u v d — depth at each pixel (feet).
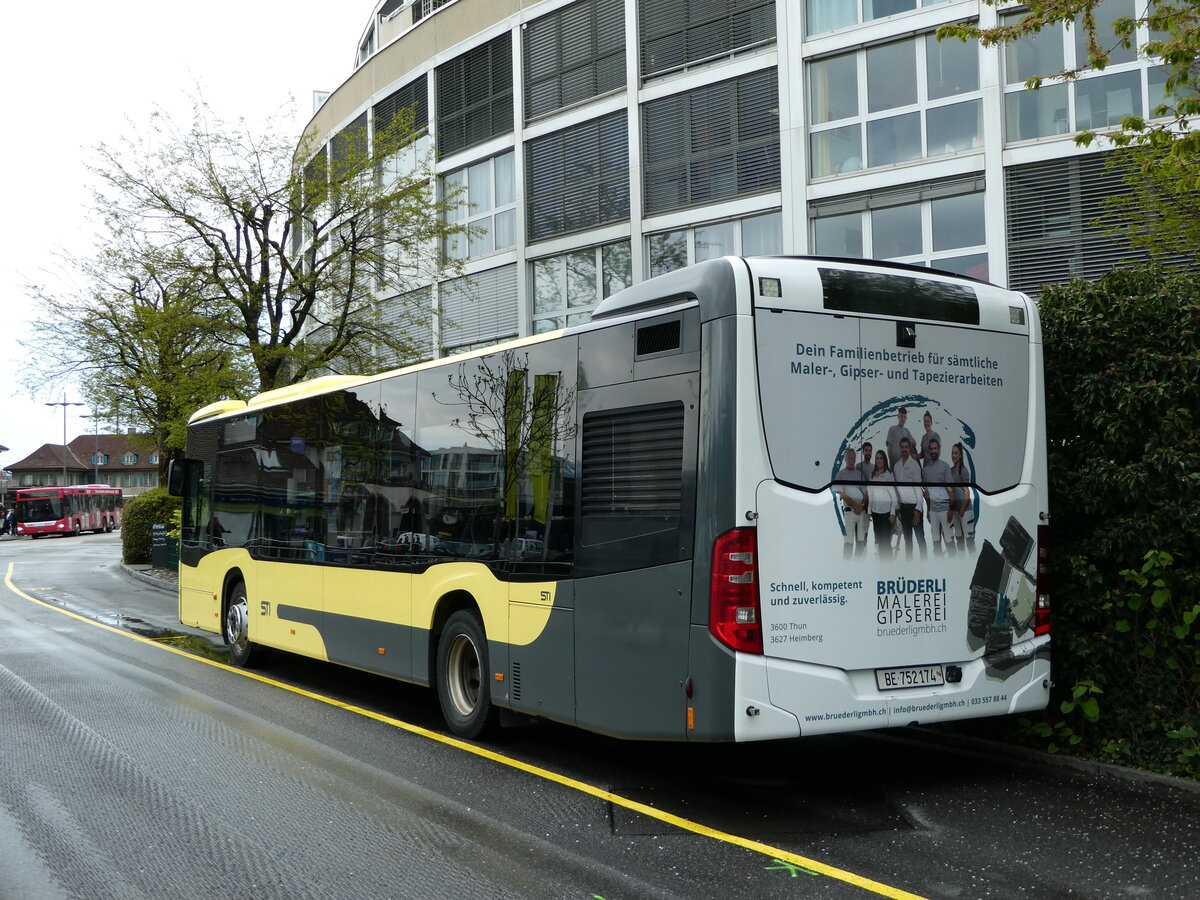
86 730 27.50
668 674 19.98
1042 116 56.39
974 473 21.61
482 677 25.93
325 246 75.61
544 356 24.00
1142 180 35.19
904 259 59.98
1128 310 23.26
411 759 24.50
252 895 15.75
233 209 66.64
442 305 86.74
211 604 42.11
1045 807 19.99
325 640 33.27
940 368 21.35
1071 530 24.39
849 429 20.27
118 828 19.06
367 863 17.16
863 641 20.07
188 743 26.08
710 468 19.42
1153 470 22.43
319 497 34.09
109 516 244.63
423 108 89.86
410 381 29.48
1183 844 17.70
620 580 21.21
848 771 23.06
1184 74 25.62
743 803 20.66
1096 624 23.53
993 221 56.80
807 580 19.62
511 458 24.95
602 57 74.43
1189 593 22.17
